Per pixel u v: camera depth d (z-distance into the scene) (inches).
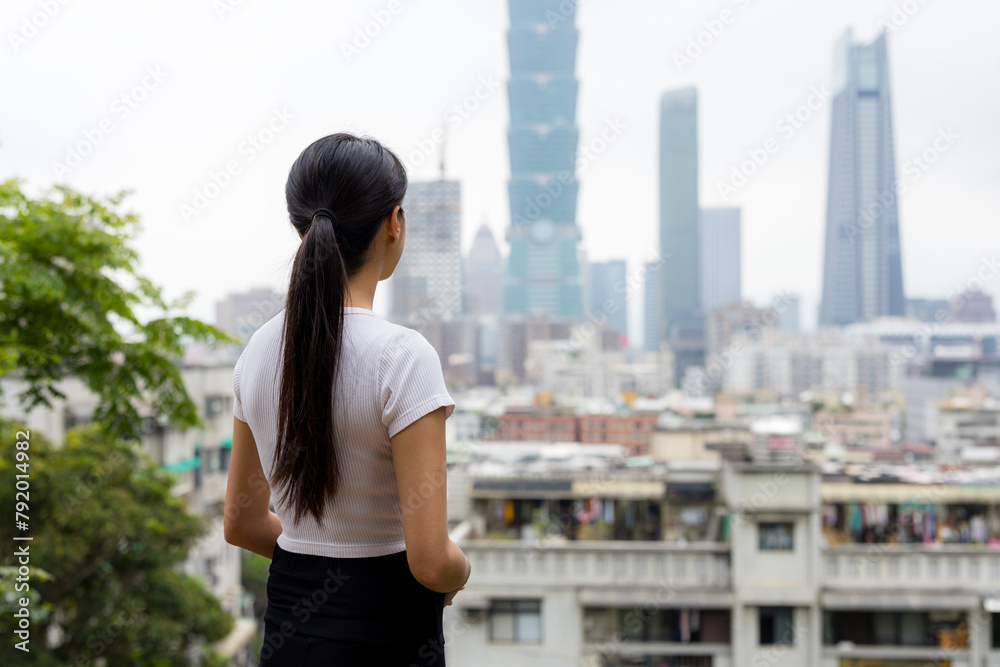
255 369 48.7
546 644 469.7
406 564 45.2
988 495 549.6
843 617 477.1
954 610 468.1
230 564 821.2
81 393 644.7
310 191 47.8
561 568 477.4
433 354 44.8
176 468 716.0
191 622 425.4
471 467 634.2
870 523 563.8
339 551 44.7
